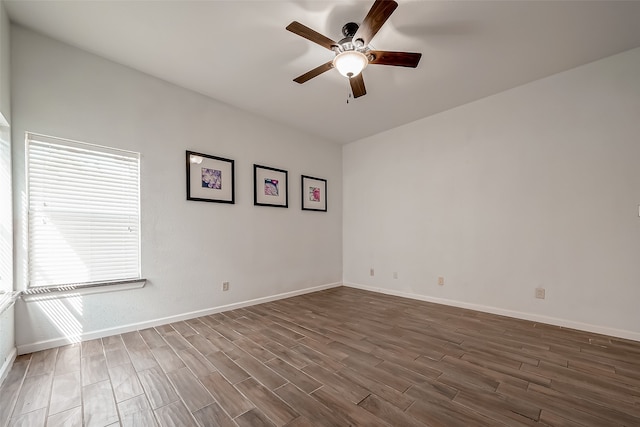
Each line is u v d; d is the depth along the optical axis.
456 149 3.49
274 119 3.84
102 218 2.48
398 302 3.69
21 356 2.07
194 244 3.04
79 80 2.38
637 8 1.91
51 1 1.86
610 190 2.51
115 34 2.20
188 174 2.99
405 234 4.02
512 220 3.05
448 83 2.92
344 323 2.86
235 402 1.56
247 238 3.53
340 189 4.87
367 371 1.90
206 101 3.18
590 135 2.60
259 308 3.41
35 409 1.50
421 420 1.41
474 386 1.71
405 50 2.37
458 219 3.47
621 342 2.34
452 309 3.35
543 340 2.39
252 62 2.56
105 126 2.50
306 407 1.52
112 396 1.62
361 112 3.63
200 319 2.98
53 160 2.26
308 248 4.29
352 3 1.89
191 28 2.12
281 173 3.94
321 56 2.46
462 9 1.93
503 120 3.11
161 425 1.38
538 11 1.95
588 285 2.60
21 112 2.12
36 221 2.19
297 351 2.21
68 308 2.30
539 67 2.65
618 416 1.43
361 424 1.38
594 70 2.58
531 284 2.92
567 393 1.63
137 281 2.61
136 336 2.50
